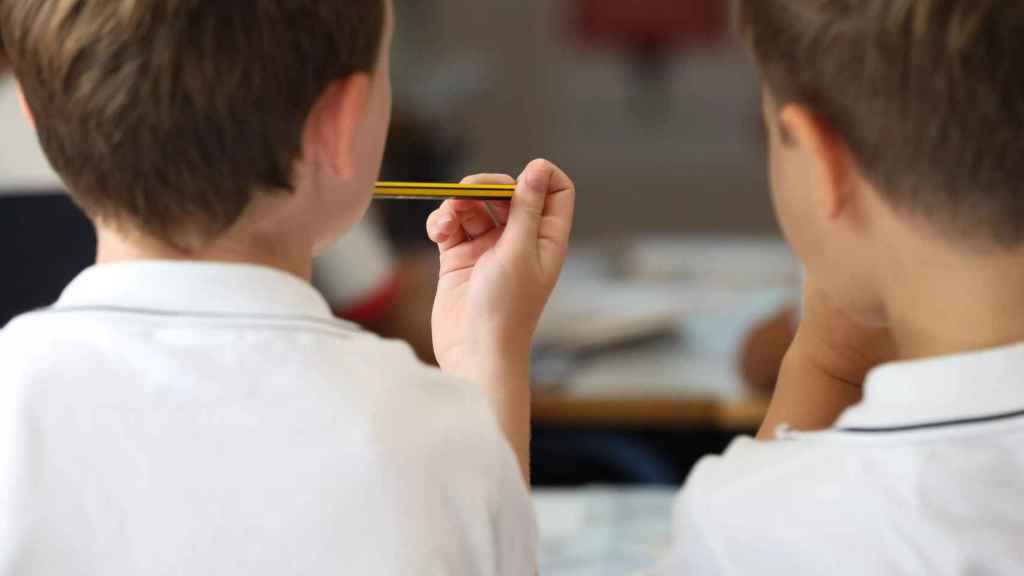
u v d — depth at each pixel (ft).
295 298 3.99
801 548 3.89
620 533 6.23
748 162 30.55
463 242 4.69
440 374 4.06
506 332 4.47
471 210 4.67
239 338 3.93
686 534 4.03
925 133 3.75
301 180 3.97
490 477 3.96
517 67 30.55
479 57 30.40
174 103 3.86
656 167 30.73
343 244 8.72
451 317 4.59
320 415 3.90
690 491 4.06
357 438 3.88
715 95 31.04
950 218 3.79
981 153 3.75
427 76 23.98
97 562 3.87
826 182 3.87
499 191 4.56
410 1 26.35
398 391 3.95
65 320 3.98
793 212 4.00
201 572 3.85
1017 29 3.71
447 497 3.90
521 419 4.42
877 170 3.82
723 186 30.40
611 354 9.35
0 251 7.10
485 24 30.35
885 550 3.83
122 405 3.91
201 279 3.95
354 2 3.95
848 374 4.52
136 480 3.88
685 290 10.87
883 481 3.86
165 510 3.87
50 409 3.91
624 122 31.12
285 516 3.86
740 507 3.97
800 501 3.92
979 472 3.81
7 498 3.87
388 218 17.63
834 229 3.93
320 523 3.86
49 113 3.93
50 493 3.88
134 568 3.86
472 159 30.35
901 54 3.73
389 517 3.86
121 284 3.98
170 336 3.94
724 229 30.07
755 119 29.48
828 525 3.88
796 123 3.88
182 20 3.84
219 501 3.87
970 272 3.84
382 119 4.10
